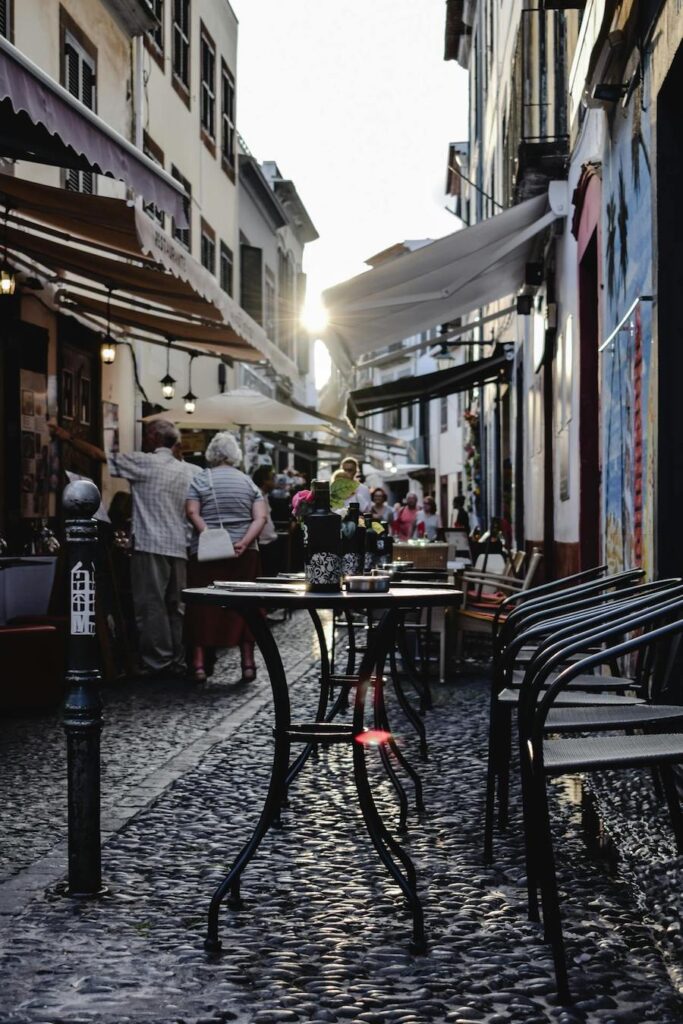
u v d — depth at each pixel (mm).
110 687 10242
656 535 6656
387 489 77562
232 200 30422
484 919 4227
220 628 10328
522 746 4113
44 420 15750
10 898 4465
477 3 32406
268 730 8086
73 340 17172
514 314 22781
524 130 13844
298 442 30641
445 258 13805
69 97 7395
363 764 4273
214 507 10414
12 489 14328
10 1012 3410
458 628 10914
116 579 10977
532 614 5562
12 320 14336
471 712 8812
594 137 10531
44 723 8336
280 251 42719
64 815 5754
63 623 9891
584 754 3771
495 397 28016
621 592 5223
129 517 12898
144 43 20609
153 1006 3463
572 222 12250
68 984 3639
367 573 5910
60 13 15539
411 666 8602
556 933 3490
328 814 5770
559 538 14664
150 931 4109
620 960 3803
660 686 4820
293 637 15078
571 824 5523
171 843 5242
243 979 3670
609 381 9227
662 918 3975
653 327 6766
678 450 6648
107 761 7031
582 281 11812
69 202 9914
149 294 13461
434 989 3590
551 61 13789
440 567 11008
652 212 6840
